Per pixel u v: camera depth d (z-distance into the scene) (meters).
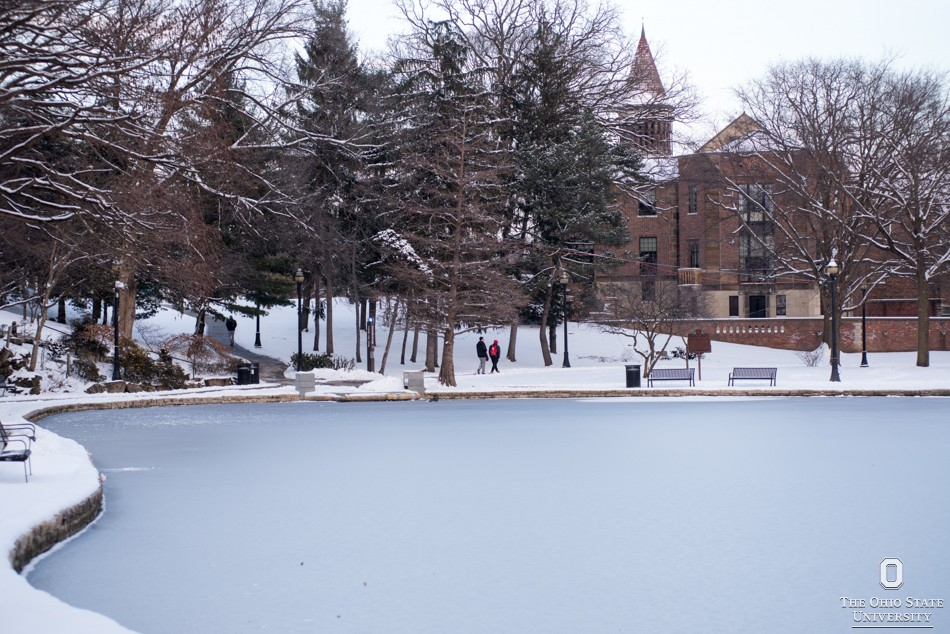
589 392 42.50
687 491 18.00
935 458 22.23
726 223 79.75
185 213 32.78
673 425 30.23
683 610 10.78
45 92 28.16
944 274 64.06
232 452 23.89
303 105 52.78
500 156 56.09
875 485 18.55
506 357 66.81
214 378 49.47
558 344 70.31
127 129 29.98
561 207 60.22
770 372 44.97
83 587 11.49
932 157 55.25
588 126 60.66
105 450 24.30
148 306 57.97
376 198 55.75
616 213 62.53
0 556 10.64
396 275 51.84
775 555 13.12
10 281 44.06
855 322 70.69
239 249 54.47
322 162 53.03
